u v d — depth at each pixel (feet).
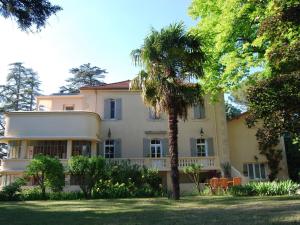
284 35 46.55
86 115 91.61
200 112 104.58
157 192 75.05
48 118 90.38
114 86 105.50
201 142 103.30
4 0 35.42
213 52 80.48
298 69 50.39
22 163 86.33
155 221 31.86
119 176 77.66
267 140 57.16
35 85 186.70
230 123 107.24
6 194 68.80
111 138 101.14
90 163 74.33
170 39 65.46
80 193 73.10
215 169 92.53
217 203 52.34
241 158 104.01
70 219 35.78
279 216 31.17
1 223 32.89
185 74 68.13
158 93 65.92
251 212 36.60
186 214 37.68
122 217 36.50
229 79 77.92
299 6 41.88
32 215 40.47
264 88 54.60
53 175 72.54
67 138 89.30
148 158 91.35
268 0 62.49
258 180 101.55
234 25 72.02
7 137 88.12
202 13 83.41
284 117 53.62
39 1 35.96
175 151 64.80
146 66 66.69
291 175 102.99
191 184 88.53
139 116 103.04
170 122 65.87
